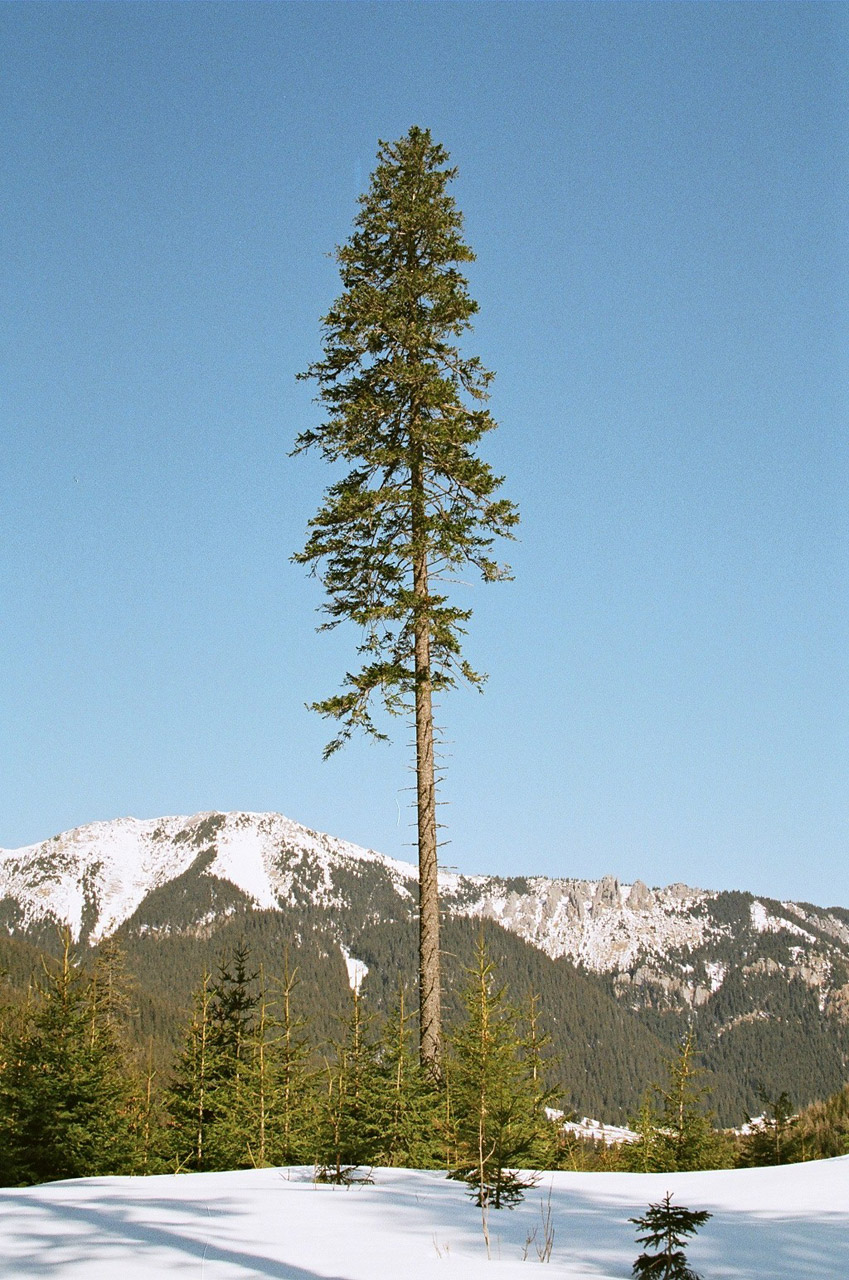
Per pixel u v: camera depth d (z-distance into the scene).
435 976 16.42
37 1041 15.53
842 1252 6.20
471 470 18.50
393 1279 5.23
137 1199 7.74
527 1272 5.50
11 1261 5.44
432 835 17.30
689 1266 5.86
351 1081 12.81
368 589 18.52
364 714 17.45
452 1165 11.21
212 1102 15.56
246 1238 6.22
